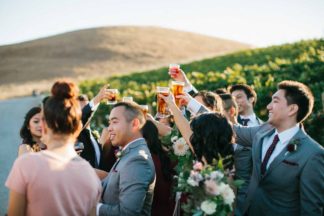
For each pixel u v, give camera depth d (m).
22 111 22.64
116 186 3.89
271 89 10.30
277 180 4.03
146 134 4.52
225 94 5.74
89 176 3.14
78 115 3.13
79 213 3.05
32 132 4.76
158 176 4.48
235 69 15.04
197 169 3.66
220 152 3.83
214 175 3.55
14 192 2.86
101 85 22.53
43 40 78.06
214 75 15.20
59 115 3.03
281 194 4.04
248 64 20.45
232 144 3.93
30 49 71.94
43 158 2.95
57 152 3.05
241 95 6.51
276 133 4.24
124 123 4.03
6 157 12.12
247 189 4.51
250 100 6.58
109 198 3.92
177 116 4.48
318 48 18.59
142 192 3.75
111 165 5.32
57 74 54.72
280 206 4.04
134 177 3.77
